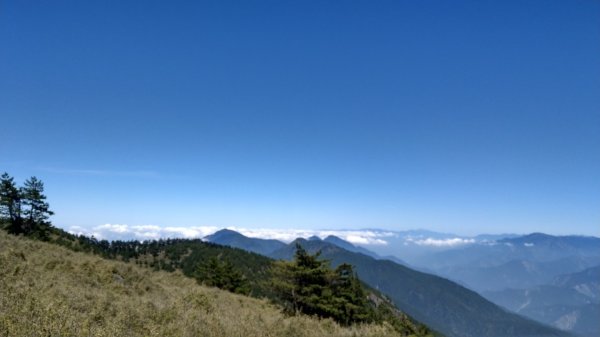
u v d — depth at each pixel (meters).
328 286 38.28
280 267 36.53
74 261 20.52
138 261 118.44
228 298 26.69
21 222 49.00
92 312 10.50
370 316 40.59
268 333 13.58
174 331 10.77
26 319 8.60
